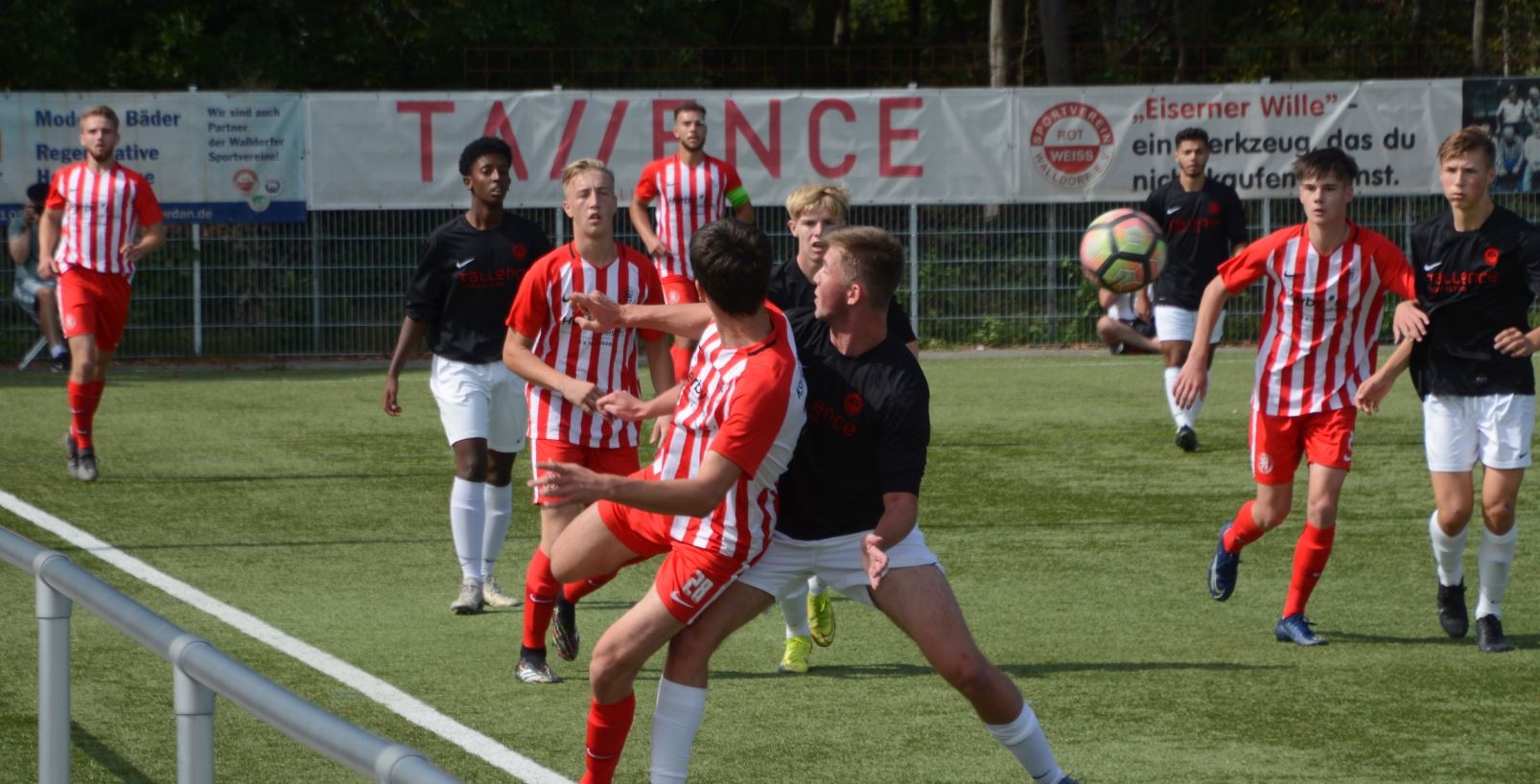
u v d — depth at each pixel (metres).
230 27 59.06
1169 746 12.61
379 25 61.41
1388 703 13.80
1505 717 13.37
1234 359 43.44
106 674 14.44
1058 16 64.38
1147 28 71.94
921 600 10.47
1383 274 15.63
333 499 24.12
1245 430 31.16
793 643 14.90
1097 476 26.20
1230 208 28.86
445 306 17.33
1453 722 13.24
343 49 60.59
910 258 45.59
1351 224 15.78
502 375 17.38
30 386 38.16
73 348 24.83
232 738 12.70
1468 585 18.70
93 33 57.41
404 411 34.28
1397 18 68.88
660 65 65.38
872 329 10.61
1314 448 15.96
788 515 10.80
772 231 44.25
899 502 10.27
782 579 10.79
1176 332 28.81
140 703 13.52
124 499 23.89
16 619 16.58
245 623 16.61
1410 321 15.30
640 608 10.64
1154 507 23.61
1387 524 22.28
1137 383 38.53
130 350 43.75
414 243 44.41
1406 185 44.41
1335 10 70.06
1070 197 44.41
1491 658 15.35
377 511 23.27
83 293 24.86
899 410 10.40
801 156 43.75
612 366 15.32
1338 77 63.69
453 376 17.30
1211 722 13.27
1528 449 15.38
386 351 44.69
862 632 16.50
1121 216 28.05
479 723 13.16
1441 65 64.12
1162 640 16.12
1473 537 21.45
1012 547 20.83
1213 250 28.97
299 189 42.84
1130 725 13.19
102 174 24.83
